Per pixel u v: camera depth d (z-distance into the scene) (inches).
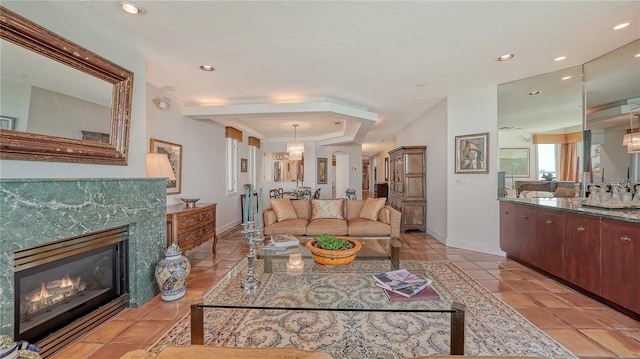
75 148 74.4
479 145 155.7
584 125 126.3
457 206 167.3
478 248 157.9
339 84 142.5
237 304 65.8
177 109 163.0
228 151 235.9
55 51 69.6
